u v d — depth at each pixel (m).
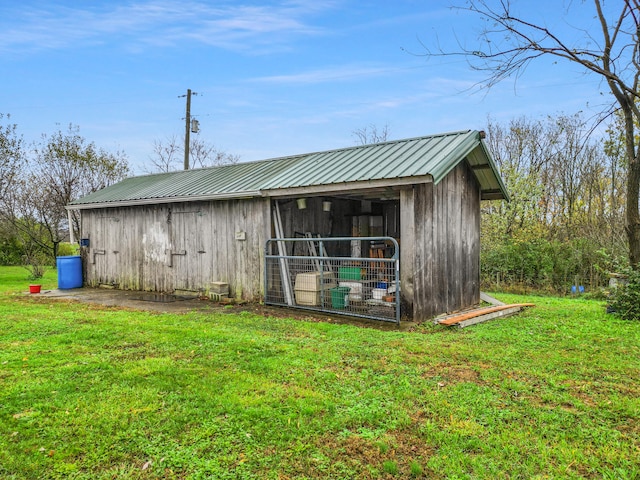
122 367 4.52
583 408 3.56
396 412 3.48
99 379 4.17
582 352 5.16
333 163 8.75
